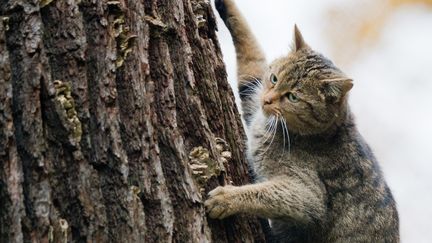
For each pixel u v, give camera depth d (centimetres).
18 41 397
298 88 663
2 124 374
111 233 405
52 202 387
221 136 525
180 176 450
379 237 640
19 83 390
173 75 479
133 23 455
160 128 455
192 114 484
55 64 413
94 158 410
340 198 640
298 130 656
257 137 670
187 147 480
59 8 420
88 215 397
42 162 384
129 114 434
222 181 512
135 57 447
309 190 620
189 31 515
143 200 423
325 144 652
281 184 605
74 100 411
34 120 387
